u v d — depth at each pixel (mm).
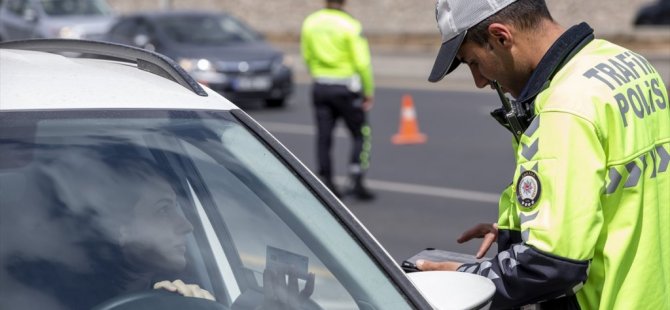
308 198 3598
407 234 10984
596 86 3613
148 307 3268
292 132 19359
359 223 3572
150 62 3908
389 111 22516
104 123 3477
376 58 31812
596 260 3672
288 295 3482
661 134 3777
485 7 3768
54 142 3361
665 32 35094
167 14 23734
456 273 3627
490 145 17500
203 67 21859
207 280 3516
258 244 3576
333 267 3469
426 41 39562
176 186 3523
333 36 12539
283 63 22859
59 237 3242
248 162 3631
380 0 51344
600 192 3562
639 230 3674
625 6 45625
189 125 3604
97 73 3760
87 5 30703
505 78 3875
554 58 3730
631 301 3670
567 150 3529
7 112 3369
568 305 3727
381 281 3428
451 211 12273
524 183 3600
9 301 3059
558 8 46500
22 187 3275
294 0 54156
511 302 3670
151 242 3408
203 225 3564
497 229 4121
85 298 3154
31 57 3961
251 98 22203
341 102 12703
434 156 16484
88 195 3363
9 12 30922
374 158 16375
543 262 3525
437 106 23031
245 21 55219
